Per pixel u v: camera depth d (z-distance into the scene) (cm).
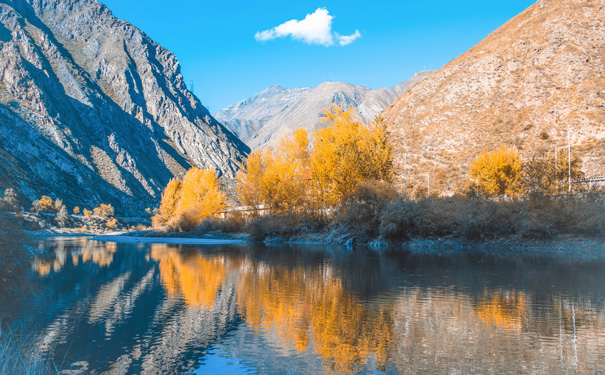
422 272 2067
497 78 9119
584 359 831
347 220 4384
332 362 825
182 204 8056
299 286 1684
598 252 2972
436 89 10100
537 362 815
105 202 18138
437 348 904
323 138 4700
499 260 2583
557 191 4131
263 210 5831
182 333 1026
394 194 4234
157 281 1842
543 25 9462
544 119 7462
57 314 1216
